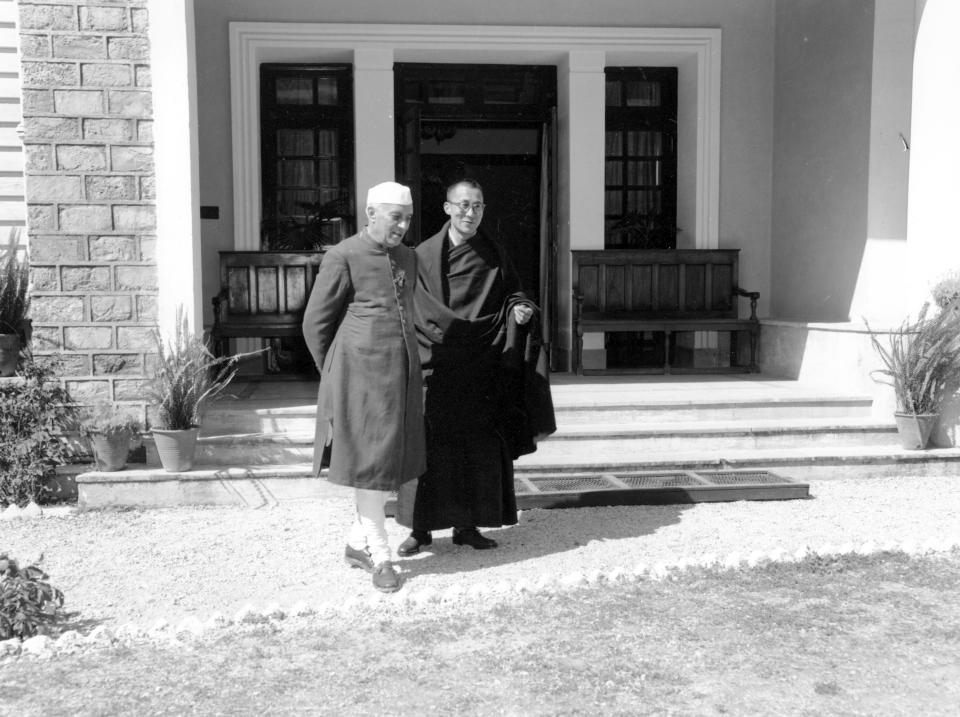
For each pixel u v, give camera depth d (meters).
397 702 3.14
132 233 5.98
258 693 3.20
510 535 5.16
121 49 5.90
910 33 7.70
